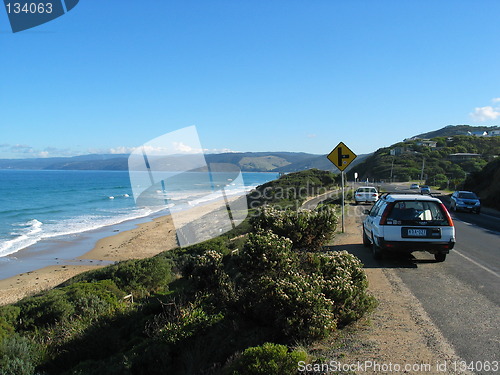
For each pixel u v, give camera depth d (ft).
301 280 16.24
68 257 81.41
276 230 29.60
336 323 15.70
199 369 15.12
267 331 16.30
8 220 139.44
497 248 38.14
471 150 417.28
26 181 428.56
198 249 48.16
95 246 91.04
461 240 43.68
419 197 30.58
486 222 69.05
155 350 17.19
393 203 30.01
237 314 18.38
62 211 166.20
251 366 11.75
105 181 435.53
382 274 26.37
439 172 340.18
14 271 71.51
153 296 36.88
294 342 14.82
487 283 24.07
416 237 29.09
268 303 16.75
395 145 463.83
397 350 13.85
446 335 15.39
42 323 30.91
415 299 20.49
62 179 484.74
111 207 182.19
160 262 45.09
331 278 17.94
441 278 25.30
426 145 434.30
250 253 20.76
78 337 23.65
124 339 24.04
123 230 111.45
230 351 15.58
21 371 19.51
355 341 14.74
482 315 17.94
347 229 50.78
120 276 43.04
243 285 21.17
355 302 16.83
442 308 18.97
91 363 20.27
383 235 29.40
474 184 173.37
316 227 30.71
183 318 19.26
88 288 37.24
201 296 21.98
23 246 93.20
